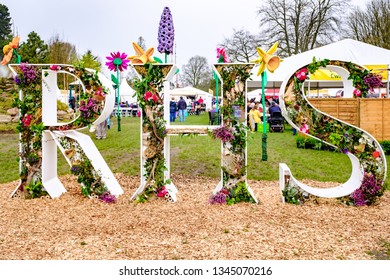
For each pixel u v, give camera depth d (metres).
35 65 5.98
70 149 5.99
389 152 10.58
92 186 5.97
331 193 5.80
